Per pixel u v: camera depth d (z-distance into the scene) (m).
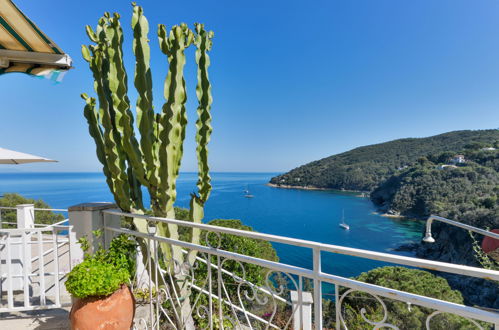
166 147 2.09
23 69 2.12
